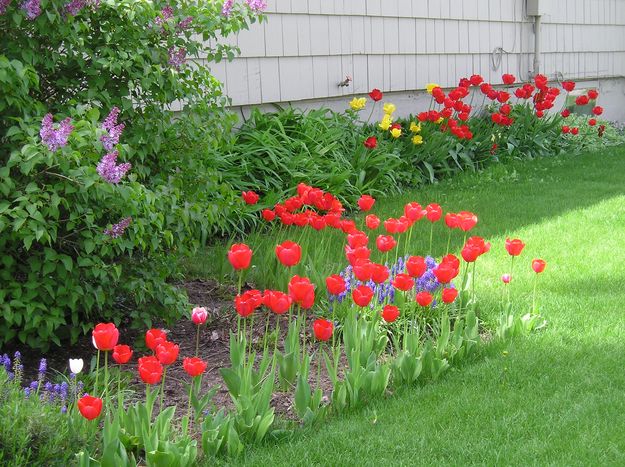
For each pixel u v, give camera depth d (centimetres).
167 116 444
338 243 626
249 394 333
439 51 1077
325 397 374
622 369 392
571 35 1349
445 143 936
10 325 375
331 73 914
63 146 343
